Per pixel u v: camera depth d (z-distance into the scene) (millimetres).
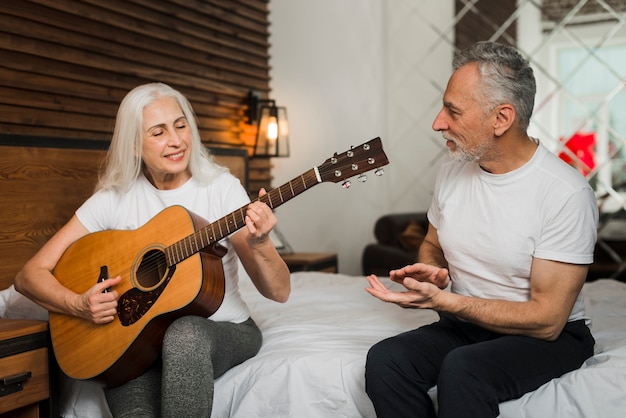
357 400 1875
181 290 1886
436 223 2109
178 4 3801
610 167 5125
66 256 2137
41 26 2963
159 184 2164
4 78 2820
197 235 1909
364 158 1742
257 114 4484
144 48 3578
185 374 1768
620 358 1795
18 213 2650
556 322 1722
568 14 5277
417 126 5988
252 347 2057
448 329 1908
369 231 5926
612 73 5141
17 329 1990
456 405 1589
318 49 5234
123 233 2076
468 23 5711
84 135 3242
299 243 5086
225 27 4250
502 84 1724
